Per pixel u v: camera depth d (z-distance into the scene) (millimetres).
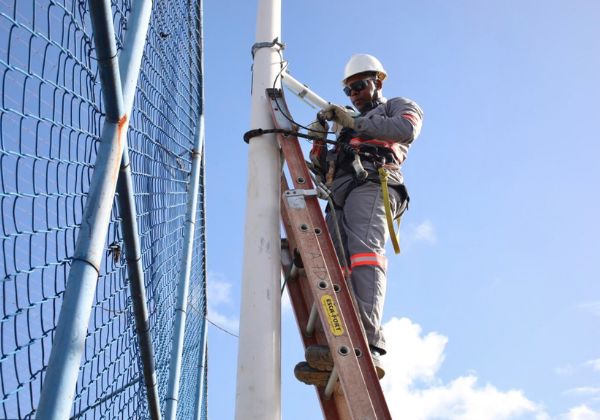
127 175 2852
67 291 2369
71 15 2467
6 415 2104
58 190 2391
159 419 3959
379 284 3801
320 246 3670
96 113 2666
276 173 4023
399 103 4367
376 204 4062
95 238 2467
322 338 4039
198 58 5629
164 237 4336
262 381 3320
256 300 3547
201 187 5887
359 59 4750
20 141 2170
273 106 4250
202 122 5727
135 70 2840
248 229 3793
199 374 6398
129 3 2971
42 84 2285
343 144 4133
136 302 3258
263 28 4648
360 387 3191
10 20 2109
